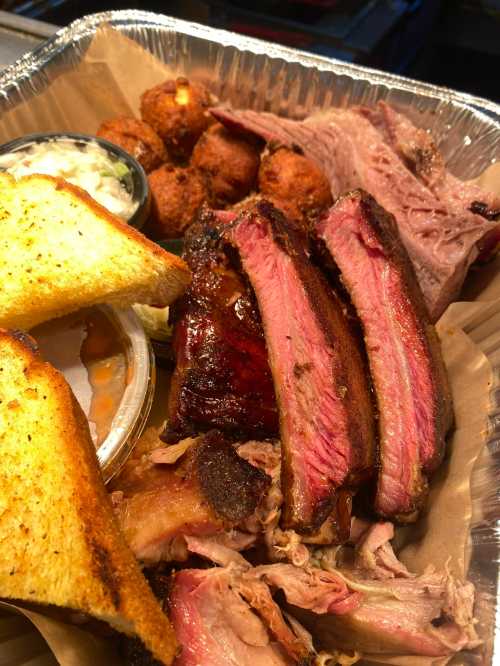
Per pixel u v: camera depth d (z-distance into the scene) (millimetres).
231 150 292
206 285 218
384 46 424
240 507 172
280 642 169
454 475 195
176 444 200
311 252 228
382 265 213
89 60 314
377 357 206
